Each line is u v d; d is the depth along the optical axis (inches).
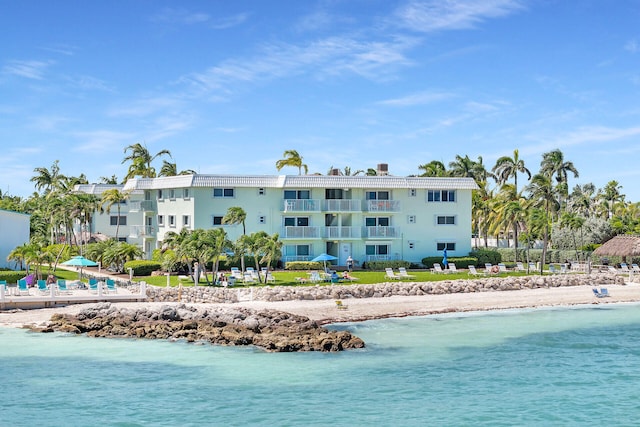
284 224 3110.2
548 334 1850.4
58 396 1264.8
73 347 1641.2
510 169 4387.3
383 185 3157.0
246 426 1117.1
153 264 2760.8
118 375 1397.6
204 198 3009.4
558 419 1155.9
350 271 2933.1
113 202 3629.4
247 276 2500.0
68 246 3383.4
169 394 1275.8
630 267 3034.0
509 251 3772.1
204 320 1841.8
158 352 1594.5
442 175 4313.5
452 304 2314.2
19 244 2731.3
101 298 2096.5
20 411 1186.6
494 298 2438.5
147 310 1910.7
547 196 3299.7
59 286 2162.9
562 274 2901.1
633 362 1535.4
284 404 1222.3
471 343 1724.9
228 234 3011.8
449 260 3127.5
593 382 1370.6
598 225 3937.0
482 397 1268.5
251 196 3065.9
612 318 2129.7
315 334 1691.7
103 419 1149.7
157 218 3314.5
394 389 1312.7
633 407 1215.6
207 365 1475.1
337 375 1403.8
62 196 3961.6
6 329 1829.5
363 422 1134.4
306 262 2957.7
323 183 3095.5
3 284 2113.7
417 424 1126.4
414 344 1705.2
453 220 3282.5
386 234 3161.9
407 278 2667.3
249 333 1706.4
